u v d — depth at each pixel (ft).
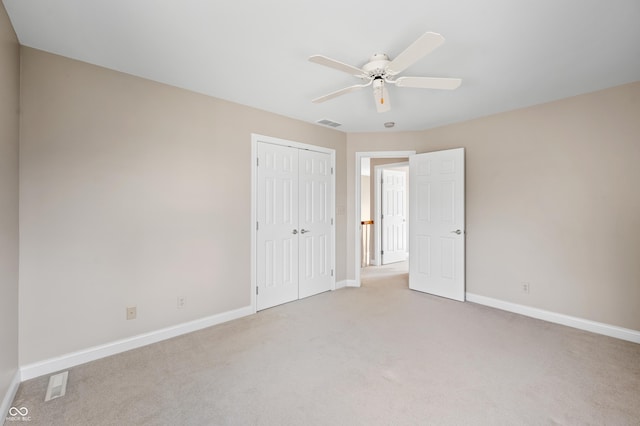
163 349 8.36
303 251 13.00
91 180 7.77
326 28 6.22
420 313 11.15
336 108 11.21
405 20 5.94
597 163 9.48
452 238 12.78
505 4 5.47
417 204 14.05
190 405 6.01
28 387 6.59
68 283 7.46
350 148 14.74
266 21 5.99
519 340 8.89
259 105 10.93
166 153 9.03
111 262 8.08
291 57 7.44
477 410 5.84
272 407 5.94
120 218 8.21
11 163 6.25
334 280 14.28
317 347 8.46
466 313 11.16
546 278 10.52
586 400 6.13
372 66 6.89
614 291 9.18
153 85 8.77
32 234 6.98
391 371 7.22
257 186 11.30
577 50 7.10
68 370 7.29
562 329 9.72
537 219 10.72
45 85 7.16
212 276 10.05
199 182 9.72
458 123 12.91
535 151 10.75
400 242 22.40
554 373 7.12
